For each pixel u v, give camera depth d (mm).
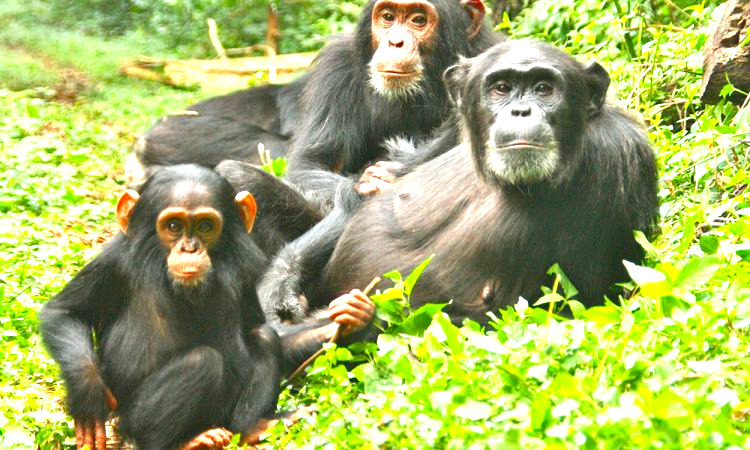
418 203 13383
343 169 17312
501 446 8539
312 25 30375
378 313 11859
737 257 12609
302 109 18047
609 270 12820
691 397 9211
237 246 11344
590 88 12695
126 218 11211
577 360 10031
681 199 15336
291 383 12039
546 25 21969
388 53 16391
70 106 26625
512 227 12430
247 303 11516
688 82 18000
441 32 16578
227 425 11094
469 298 12633
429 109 16719
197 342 11133
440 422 9273
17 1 31703
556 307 12555
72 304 11273
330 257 14211
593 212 12461
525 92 12281
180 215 10898
